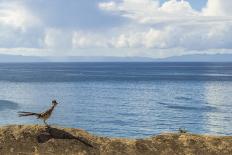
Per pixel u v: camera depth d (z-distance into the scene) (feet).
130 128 259.60
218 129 258.16
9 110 327.06
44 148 66.74
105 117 301.22
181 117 304.91
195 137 73.67
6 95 446.19
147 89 538.47
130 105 373.40
